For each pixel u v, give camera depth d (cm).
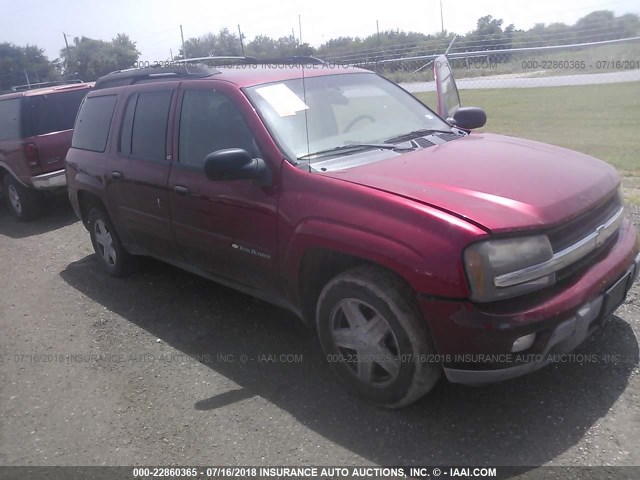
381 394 316
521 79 1741
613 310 321
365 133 396
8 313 516
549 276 278
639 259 336
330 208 314
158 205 444
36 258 674
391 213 290
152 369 392
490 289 265
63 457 313
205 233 405
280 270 354
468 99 1574
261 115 371
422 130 419
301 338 414
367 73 467
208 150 402
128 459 306
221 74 420
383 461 285
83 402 363
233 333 430
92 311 497
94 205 554
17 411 362
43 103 825
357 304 315
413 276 278
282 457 295
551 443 285
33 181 809
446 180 308
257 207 355
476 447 287
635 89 1510
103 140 520
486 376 278
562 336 278
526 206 281
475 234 265
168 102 442
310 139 369
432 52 2059
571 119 1212
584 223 302
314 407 332
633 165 813
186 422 331
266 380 364
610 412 301
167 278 552
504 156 349
